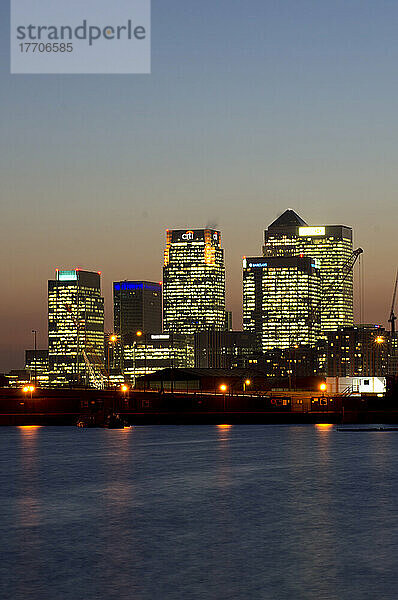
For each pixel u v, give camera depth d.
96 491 127.88
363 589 67.56
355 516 104.69
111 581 70.56
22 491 128.25
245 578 71.38
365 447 198.12
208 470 155.12
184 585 69.00
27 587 68.56
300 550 83.50
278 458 175.00
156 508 111.12
